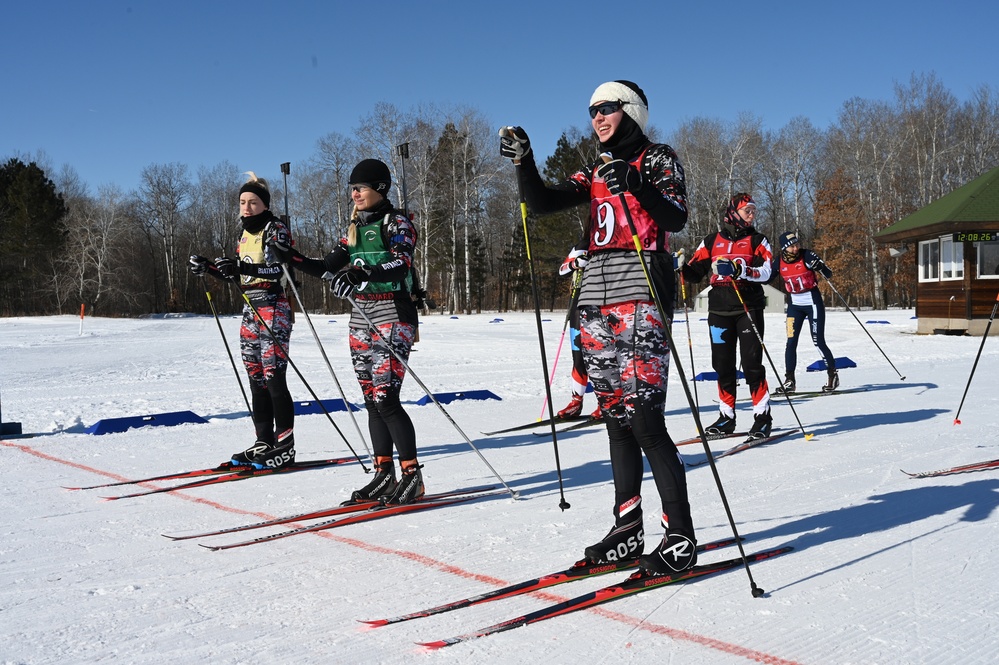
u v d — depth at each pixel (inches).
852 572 122.0
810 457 217.6
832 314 1317.7
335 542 143.6
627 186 107.1
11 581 123.2
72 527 155.9
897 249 869.2
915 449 223.6
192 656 94.7
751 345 248.5
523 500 175.0
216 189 2600.9
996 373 421.4
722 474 197.5
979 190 756.6
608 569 121.6
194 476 202.8
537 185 122.7
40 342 780.6
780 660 91.3
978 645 94.7
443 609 108.3
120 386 414.9
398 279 163.8
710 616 105.1
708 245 259.6
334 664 91.9
